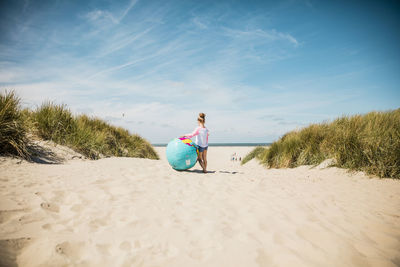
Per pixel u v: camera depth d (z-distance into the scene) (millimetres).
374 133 5621
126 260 1706
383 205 3012
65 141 6371
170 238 2068
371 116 7188
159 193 3510
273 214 2676
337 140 6109
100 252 1790
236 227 2314
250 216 2613
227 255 1798
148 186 3877
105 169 4961
